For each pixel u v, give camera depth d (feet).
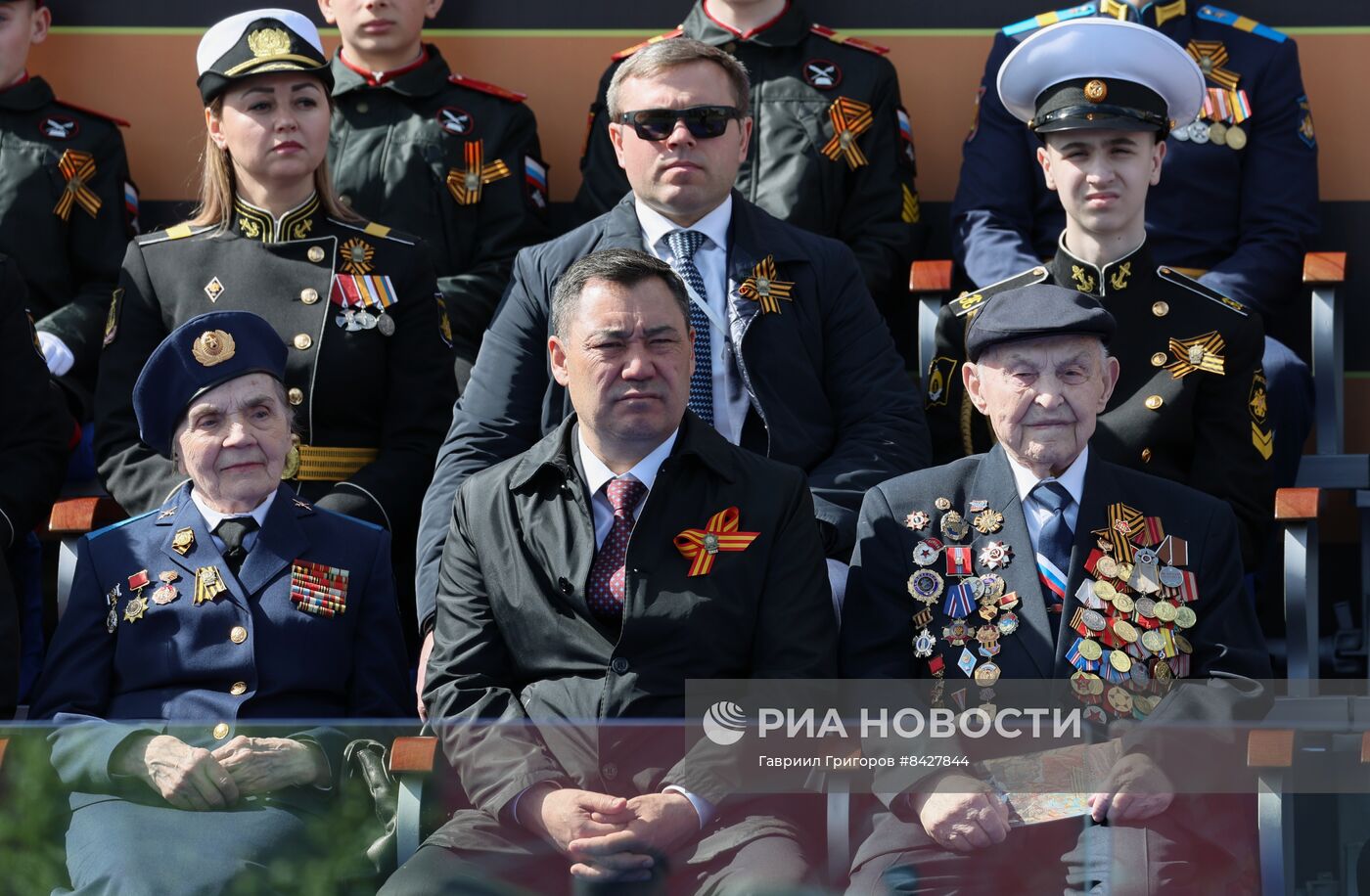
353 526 56.49
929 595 51.44
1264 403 61.67
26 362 64.03
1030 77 63.82
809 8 82.02
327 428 65.26
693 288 61.11
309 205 66.80
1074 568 51.06
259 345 55.93
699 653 49.24
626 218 62.49
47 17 81.20
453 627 51.29
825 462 59.26
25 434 63.62
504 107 77.87
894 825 48.44
